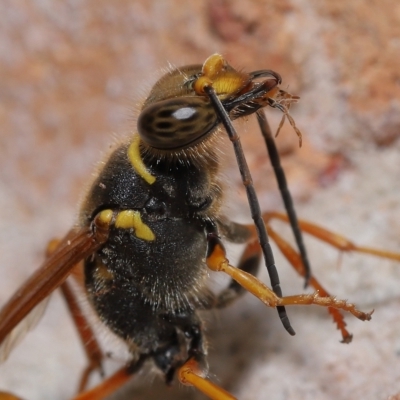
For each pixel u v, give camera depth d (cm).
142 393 7
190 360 6
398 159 7
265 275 7
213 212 6
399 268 7
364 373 6
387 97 7
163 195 6
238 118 6
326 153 7
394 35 7
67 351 7
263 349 7
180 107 6
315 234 7
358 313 6
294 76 7
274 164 6
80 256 6
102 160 6
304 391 7
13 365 7
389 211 7
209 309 7
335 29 7
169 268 6
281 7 7
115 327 7
